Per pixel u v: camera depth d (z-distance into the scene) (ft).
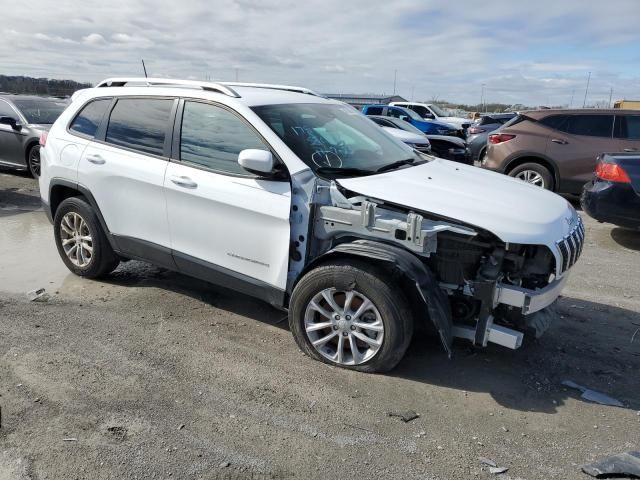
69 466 8.85
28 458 9.00
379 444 9.70
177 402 10.75
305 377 11.83
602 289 17.99
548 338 14.12
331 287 11.80
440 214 11.33
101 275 17.08
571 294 17.46
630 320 15.44
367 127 15.94
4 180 34.50
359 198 11.95
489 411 10.82
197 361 12.39
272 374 11.91
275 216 12.29
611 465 9.17
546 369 12.54
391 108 65.05
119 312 14.94
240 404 10.77
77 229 16.92
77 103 16.78
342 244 11.65
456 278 11.50
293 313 12.41
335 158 13.16
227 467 8.96
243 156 11.85
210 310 15.23
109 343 13.12
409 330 11.49
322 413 10.56
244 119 13.09
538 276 11.64
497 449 9.67
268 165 11.87
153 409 10.48
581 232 12.84
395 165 14.05
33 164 34.35
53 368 11.85
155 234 14.69
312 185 12.18
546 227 11.37
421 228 11.06
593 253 22.48
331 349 12.46
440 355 12.98
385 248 11.15
